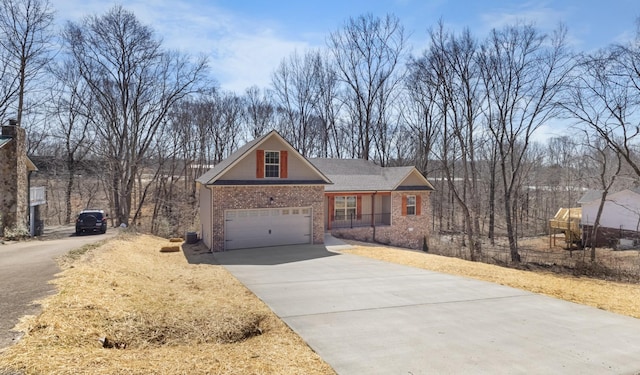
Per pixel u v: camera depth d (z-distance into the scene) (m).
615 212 27.78
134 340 5.87
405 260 15.97
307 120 39.53
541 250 27.33
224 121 40.97
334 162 26.41
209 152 40.16
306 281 11.29
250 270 13.13
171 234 27.81
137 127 29.00
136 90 28.89
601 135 20.77
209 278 11.56
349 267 13.91
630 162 19.17
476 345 6.36
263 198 18.41
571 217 29.88
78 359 4.47
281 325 7.26
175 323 6.64
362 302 8.97
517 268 18.59
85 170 35.81
